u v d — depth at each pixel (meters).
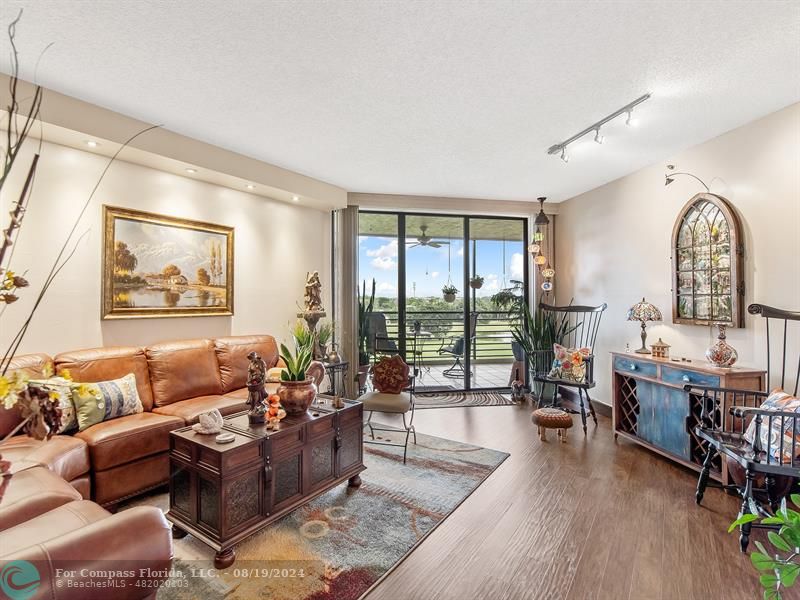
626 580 1.86
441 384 5.67
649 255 3.98
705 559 2.00
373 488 2.75
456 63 2.30
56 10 1.88
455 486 2.78
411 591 1.79
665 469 3.08
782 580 0.94
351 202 5.10
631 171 4.19
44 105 2.59
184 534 2.18
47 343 2.86
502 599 1.74
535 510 2.47
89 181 3.09
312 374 3.85
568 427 3.59
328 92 2.64
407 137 3.37
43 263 2.85
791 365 2.74
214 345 3.75
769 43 2.09
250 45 2.15
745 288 3.03
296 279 4.82
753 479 2.14
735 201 3.11
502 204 5.45
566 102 2.75
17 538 1.20
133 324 3.36
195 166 3.44
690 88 2.55
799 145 2.70
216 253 3.97
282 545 2.11
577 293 5.15
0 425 2.31
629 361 3.59
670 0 1.79
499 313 5.84
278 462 2.25
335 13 1.90
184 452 2.12
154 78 2.48
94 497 2.38
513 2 1.82
